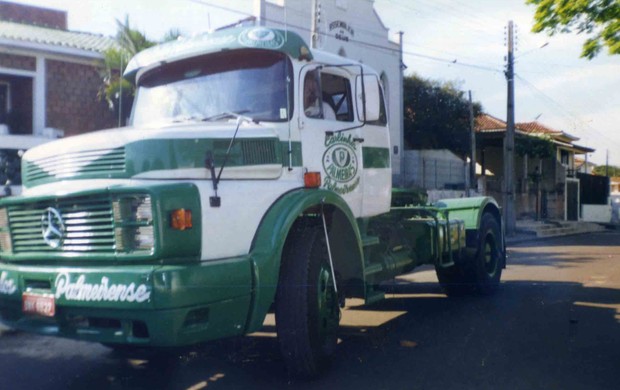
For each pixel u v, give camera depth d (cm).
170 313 454
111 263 481
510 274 1327
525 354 662
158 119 636
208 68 635
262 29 617
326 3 2533
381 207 745
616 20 999
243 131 552
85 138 529
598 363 629
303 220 598
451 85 3588
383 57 2866
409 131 3550
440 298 1000
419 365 622
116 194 475
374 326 796
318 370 573
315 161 627
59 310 489
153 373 603
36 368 621
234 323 504
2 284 527
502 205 3123
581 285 1151
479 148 3669
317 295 567
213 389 552
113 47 1730
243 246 523
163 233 466
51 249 507
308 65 632
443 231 886
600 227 3816
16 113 1762
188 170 504
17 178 1553
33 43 1705
